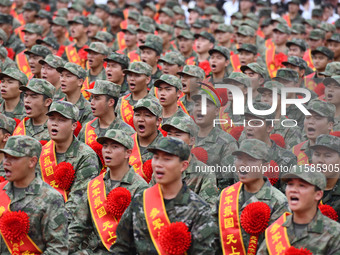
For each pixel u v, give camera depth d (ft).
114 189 32.81
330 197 32.91
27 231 29.50
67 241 30.14
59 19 78.89
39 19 84.38
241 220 30.17
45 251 29.58
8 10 87.86
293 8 93.91
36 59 60.08
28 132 44.19
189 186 33.22
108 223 32.91
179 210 27.76
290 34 76.74
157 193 28.25
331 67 51.85
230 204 31.07
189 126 32.73
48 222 29.76
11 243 29.60
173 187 27.99
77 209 33.65
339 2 94.53
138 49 74.43
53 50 73.10
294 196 27.07
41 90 43.80
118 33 81.87
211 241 27.63
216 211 31.32
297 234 27.40
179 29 84.53
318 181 26.81
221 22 86.02
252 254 30.17
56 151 38.14
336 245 26.73
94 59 61.67
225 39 78.84
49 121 37.63
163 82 44.39
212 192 33.01
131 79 50.65
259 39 79.15
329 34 80.23
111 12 87.51
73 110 37.86
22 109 49.98
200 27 85.15
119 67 55.26
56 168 37.60
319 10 89.20
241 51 65.82
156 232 27.81
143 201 28.27
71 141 38.01
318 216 27.25
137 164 39.52
